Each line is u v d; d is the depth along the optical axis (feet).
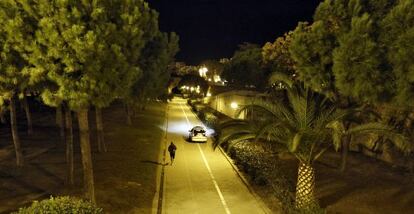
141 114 164.45
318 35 54.44
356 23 42.50
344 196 52.54
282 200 51.44
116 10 37.58
